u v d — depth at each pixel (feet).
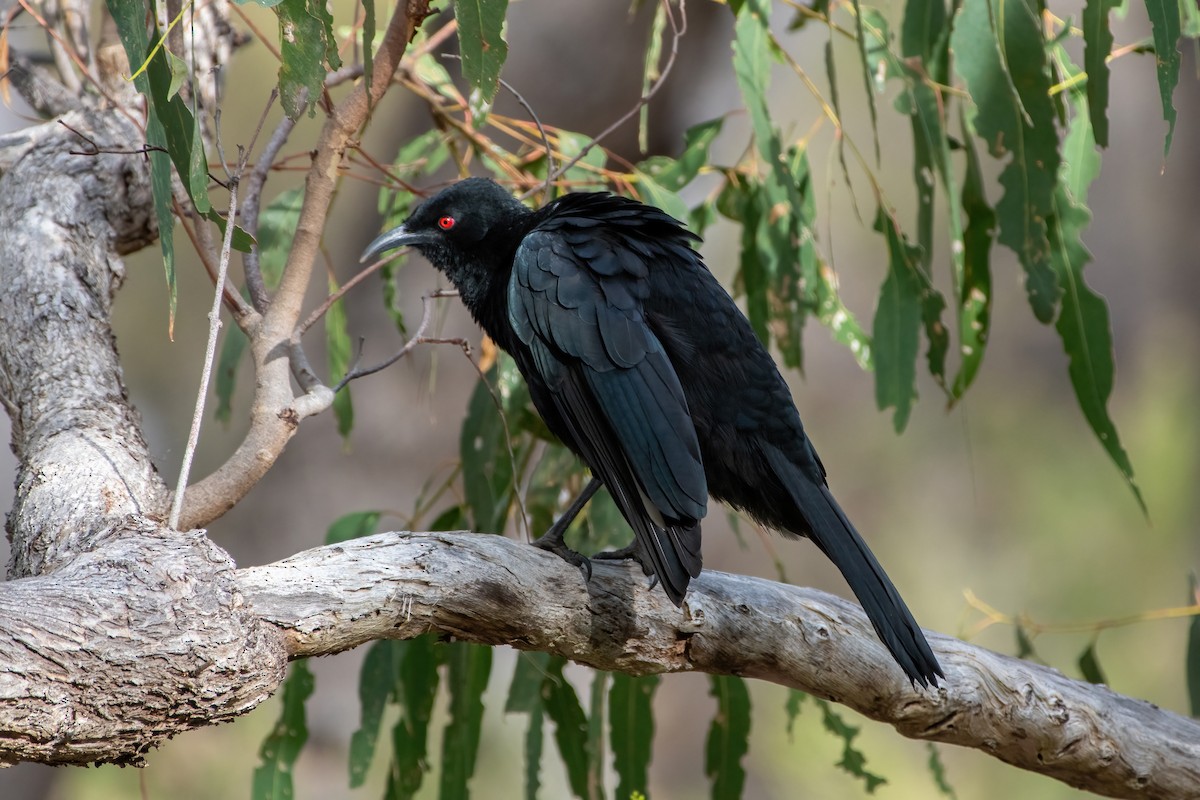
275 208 34.17
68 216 26.96
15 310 24.97
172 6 23.47
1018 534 95.14
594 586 22.16
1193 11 29.96
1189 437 90.43
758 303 35.55
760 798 73.97
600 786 32.96
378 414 55.36
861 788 71.51
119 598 15.87
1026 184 29.73
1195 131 88.99
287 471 55.88
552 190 34.06
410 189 31.07
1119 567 89.61
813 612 24.27
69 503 19.89
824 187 91.81
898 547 96.68
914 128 32.89
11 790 53.67
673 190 36.06
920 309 32.81
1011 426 98.68
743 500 26.05
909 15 32.71
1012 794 71.67
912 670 21.98
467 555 20.67
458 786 32.30
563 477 33.58
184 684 16.05
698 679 84.69
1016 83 29.63
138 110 29.25
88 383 23.62
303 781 53.47
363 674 32.55
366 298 55.83
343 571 19.06
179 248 83.51
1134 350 94.68
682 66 53.57
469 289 30.19
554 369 25.09
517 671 32.53
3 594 15.43
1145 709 26.99
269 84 79.56
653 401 23.81
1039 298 29.99
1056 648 87.15
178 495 18.35
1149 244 93.15
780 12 46.93
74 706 15.28
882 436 98.73
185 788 57.47
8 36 31.12
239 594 17.10
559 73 53.16
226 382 34.30
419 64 35.24
